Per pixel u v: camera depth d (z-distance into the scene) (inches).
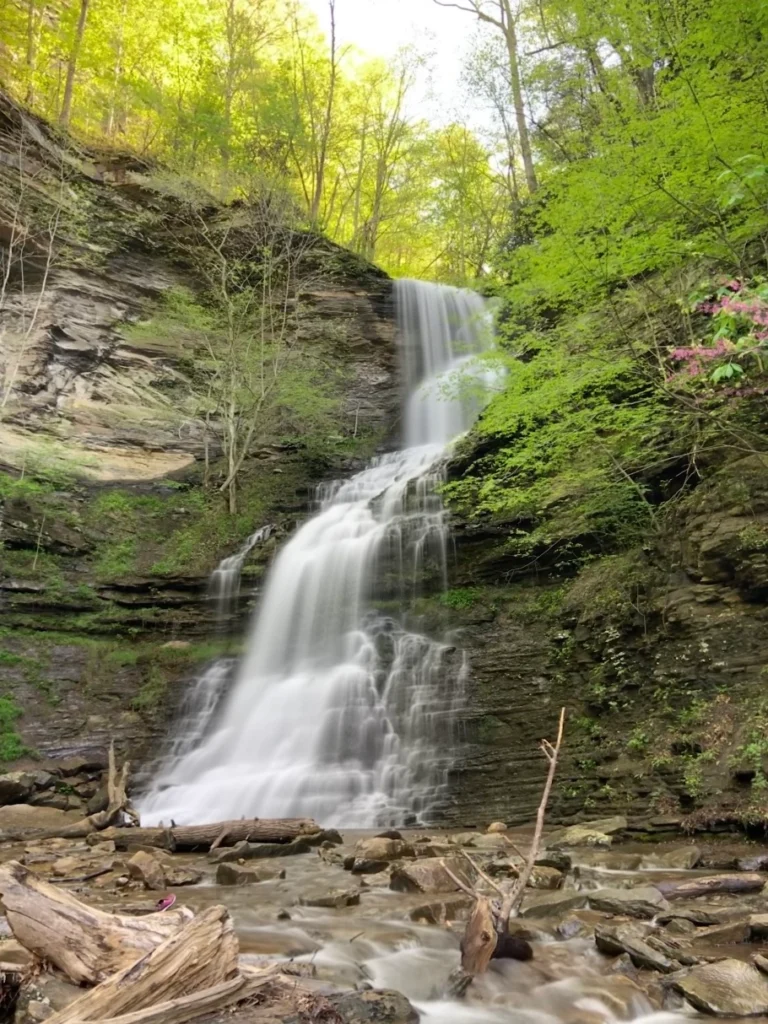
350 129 1353.3
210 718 587.5
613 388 530.3
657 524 486.0
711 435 462.3
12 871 139.4
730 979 161.3
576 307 518.0
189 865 308.8
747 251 437.4
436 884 254.5
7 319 823.1
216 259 952.9
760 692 362.9
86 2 1077.8
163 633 667.4
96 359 874.8
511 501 545.0
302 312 1000.2
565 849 325.4
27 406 792.9
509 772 448.5
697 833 334.0
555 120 960.3
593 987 164.6
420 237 1385.3
